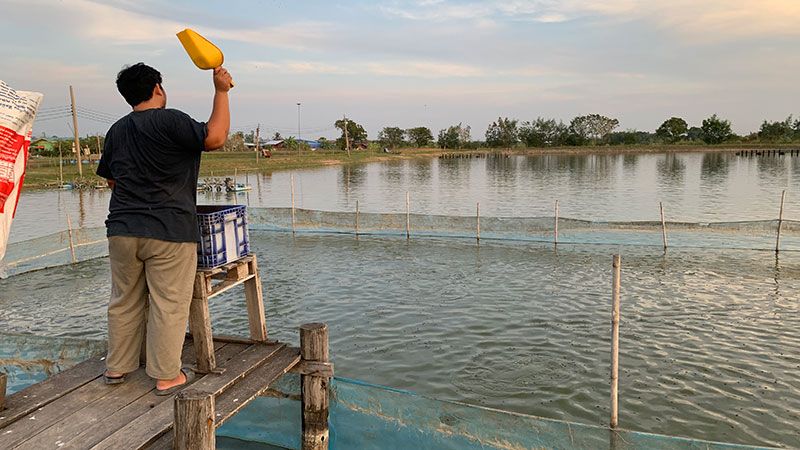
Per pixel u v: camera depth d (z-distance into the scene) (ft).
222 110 13.79
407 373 29.55
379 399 18.72
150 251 13.50
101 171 14.55
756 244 60.59
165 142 13.19
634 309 39.40
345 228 73.77
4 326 37.93
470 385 28.09
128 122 13.60
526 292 44.16
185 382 14.73
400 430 18.40
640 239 63.46
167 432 12.59
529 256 57.36
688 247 60.03
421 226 70.90
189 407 11.32
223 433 20.45
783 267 50.93
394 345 33.42
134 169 13.35
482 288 45.55
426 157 373.81
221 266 15.80
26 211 101.60
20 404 13.55
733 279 47.09
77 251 59.93
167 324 13.82
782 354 31.24
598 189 139.23
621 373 29.17
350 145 432.25
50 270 53.16
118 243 13.53
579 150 418.51
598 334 34.68
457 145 501.56
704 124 443.73
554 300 41.88
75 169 173.17
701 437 23.15
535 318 37.86
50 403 13.74
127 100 14.35
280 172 218.79
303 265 54.90
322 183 170.30
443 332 35.47
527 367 30.07
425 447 18.12
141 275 14.47
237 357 16.75
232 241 16.38
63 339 22.48
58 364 22.47
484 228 68.03
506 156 384.88
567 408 25.67
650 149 406.21
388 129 502.79
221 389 14.44
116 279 14.48
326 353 17.78
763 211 94.58
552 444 16.74
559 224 66.13
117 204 13.70
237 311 40.11
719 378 28.43
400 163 298.97
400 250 61.72
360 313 39.55
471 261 55.57
